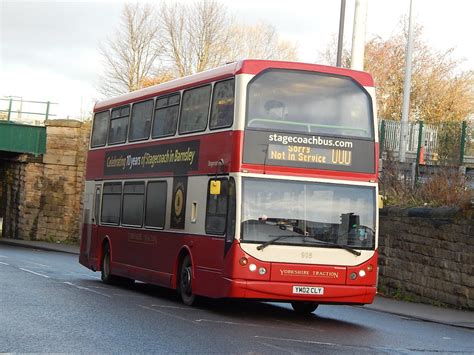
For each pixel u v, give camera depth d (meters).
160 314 15.29
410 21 36.56
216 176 16.17
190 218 17.28
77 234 47.97
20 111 49.66
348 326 15.57
